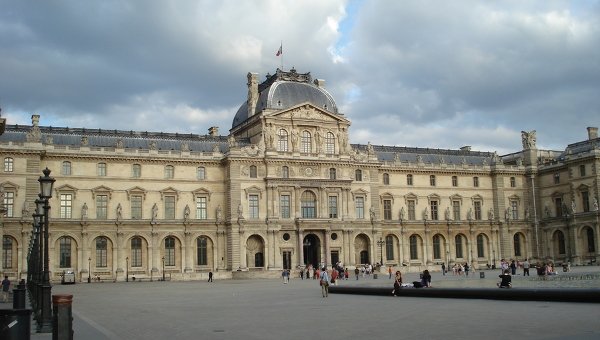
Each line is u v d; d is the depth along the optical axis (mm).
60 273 129750
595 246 157000
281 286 99500
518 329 36344
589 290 50344
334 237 148875
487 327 37719
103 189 135250
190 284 114062
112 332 40656
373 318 45281
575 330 35125
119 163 137500
